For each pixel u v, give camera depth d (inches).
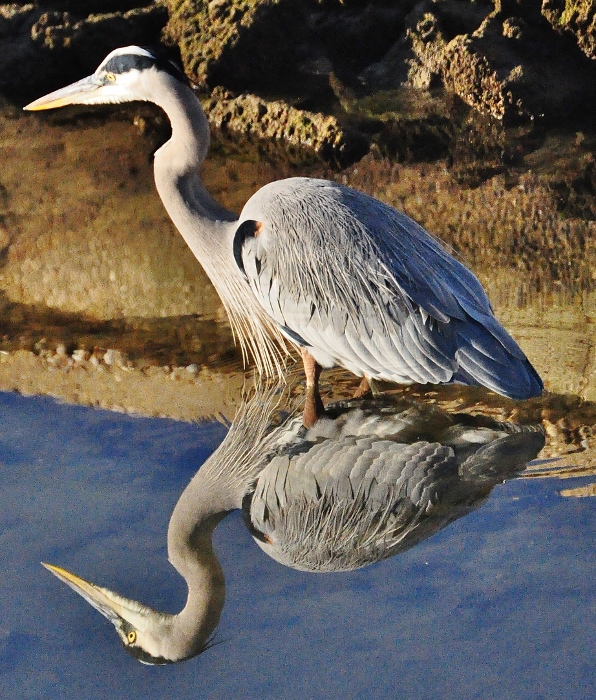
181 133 432.8
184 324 484.4
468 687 255.8
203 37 752.3
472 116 709.3
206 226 440.5
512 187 609.3
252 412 403.5
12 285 536.7
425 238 414.6
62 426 392.2
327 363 411.8
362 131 692.7
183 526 332.8
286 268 403.2
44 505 341.7
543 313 462.3
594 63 698.2
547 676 257.9
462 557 307.6
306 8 758.5
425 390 418.6
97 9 800.9
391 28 761.0
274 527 335.0
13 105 796.6
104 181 668.1
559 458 357.7
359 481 354.0
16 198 650.8
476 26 730.8
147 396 417.4
